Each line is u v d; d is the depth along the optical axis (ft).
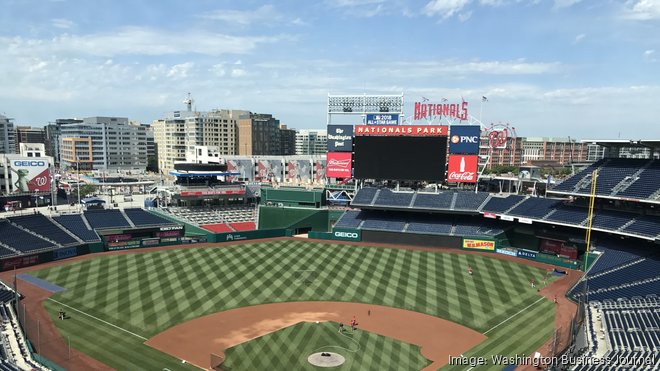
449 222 285.84
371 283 196.54
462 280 201.16
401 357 127.54
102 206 330.13
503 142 318.65
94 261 225.35
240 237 284.61
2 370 102.68
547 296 179.73
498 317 158.20
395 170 288.30
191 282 193.98
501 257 244.01
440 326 150.41
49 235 238.89
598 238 236.84
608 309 152.35
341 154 300.61
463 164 280.92
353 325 149.28
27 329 139.95
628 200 218.59
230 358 125.59
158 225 286.87
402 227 283.38
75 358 122.83
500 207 270.46
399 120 299.17
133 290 181.98
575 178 249.75
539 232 259.80
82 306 162.61
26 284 186.09
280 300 174.29
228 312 160.97
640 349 119.96
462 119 282.97
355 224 293.64
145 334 140.56
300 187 365.61
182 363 122.21
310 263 228.63
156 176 650.02
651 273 183.11
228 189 340.80
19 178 333.83
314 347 133.39
